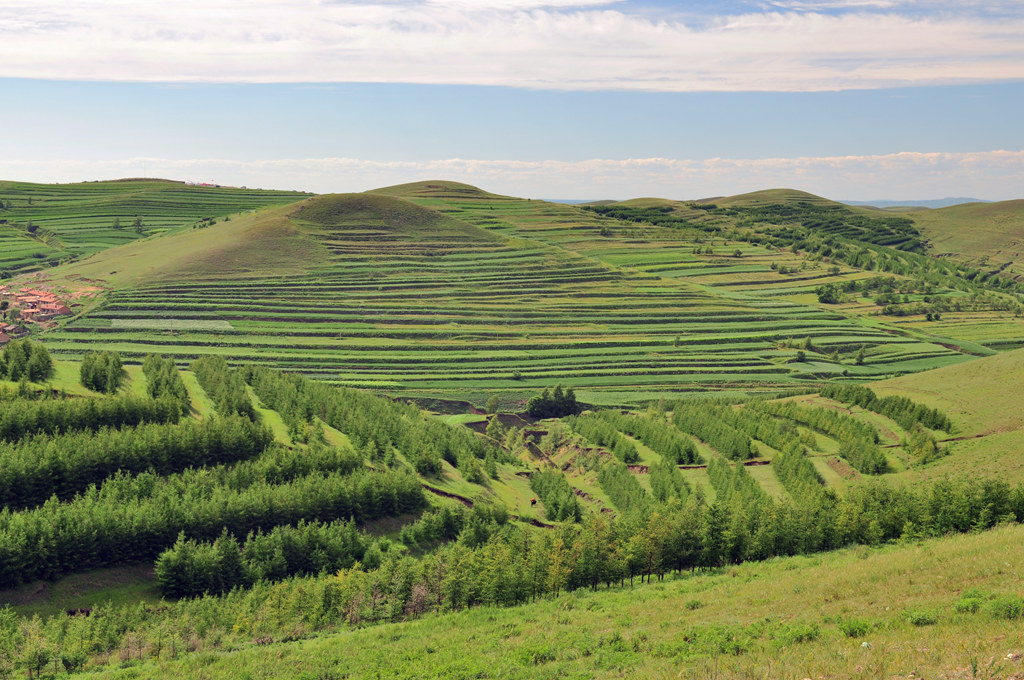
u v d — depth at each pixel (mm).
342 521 110312
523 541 90312
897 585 50094
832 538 88438
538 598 77875
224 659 61094
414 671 47219
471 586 79312
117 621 79125
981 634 33094
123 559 96188
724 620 47781
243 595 89125
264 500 108062
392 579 81938
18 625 77688
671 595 64688
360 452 139000
